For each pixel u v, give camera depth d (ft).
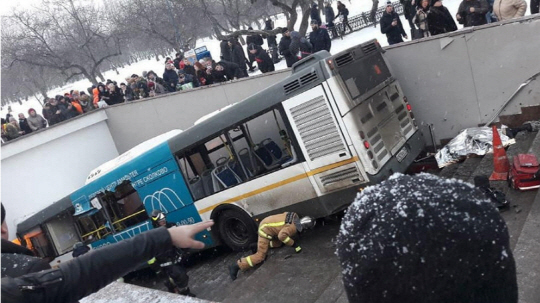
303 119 25.25
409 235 3.25
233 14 101.19
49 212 39.01
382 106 26.63
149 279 38.86
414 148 28.22
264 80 40.04
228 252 34.17
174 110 47.83
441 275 3.21
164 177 31.65
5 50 70.38
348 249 3.59
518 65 29.04
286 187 27.02
